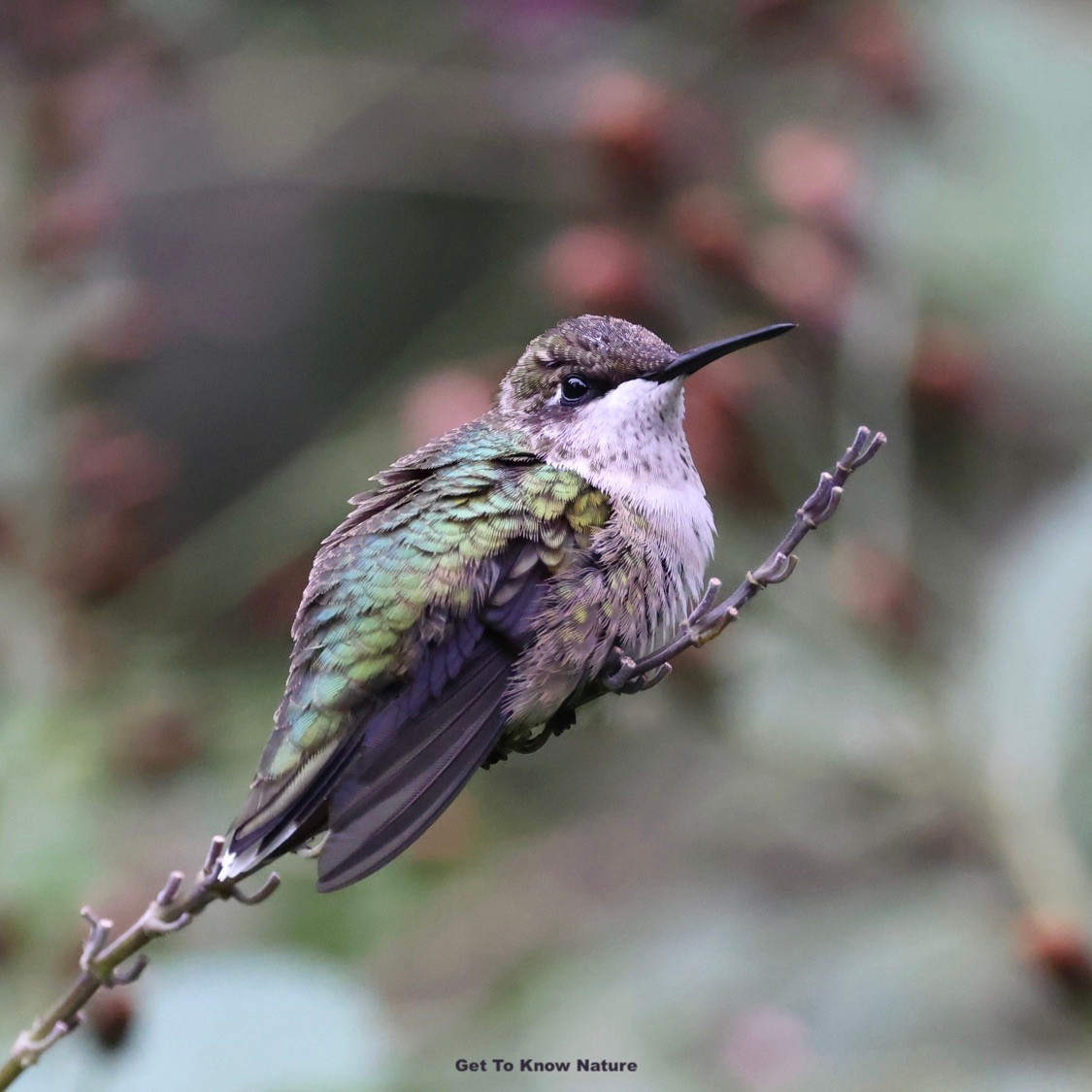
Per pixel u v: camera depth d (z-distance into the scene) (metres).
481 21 12.56
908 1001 8.20
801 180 9.50
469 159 13.14
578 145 10.08
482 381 9.07
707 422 8.81
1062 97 9.95
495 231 13.76
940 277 9.61
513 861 10.54
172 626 10.86
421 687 5.85
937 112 10.12
